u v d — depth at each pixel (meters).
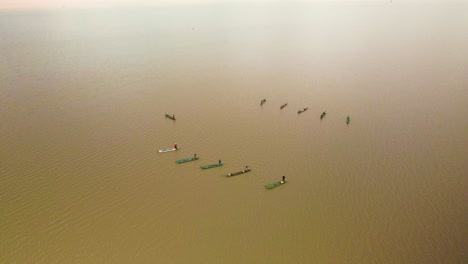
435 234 37.00
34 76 85.44
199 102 70.00
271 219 39.34
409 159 49.66
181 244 36.06
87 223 38.62
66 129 58.78
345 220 39.12
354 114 63.62
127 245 35.91
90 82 81.19
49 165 48.66
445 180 45.03
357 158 50.22
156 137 56.41
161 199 42.44
